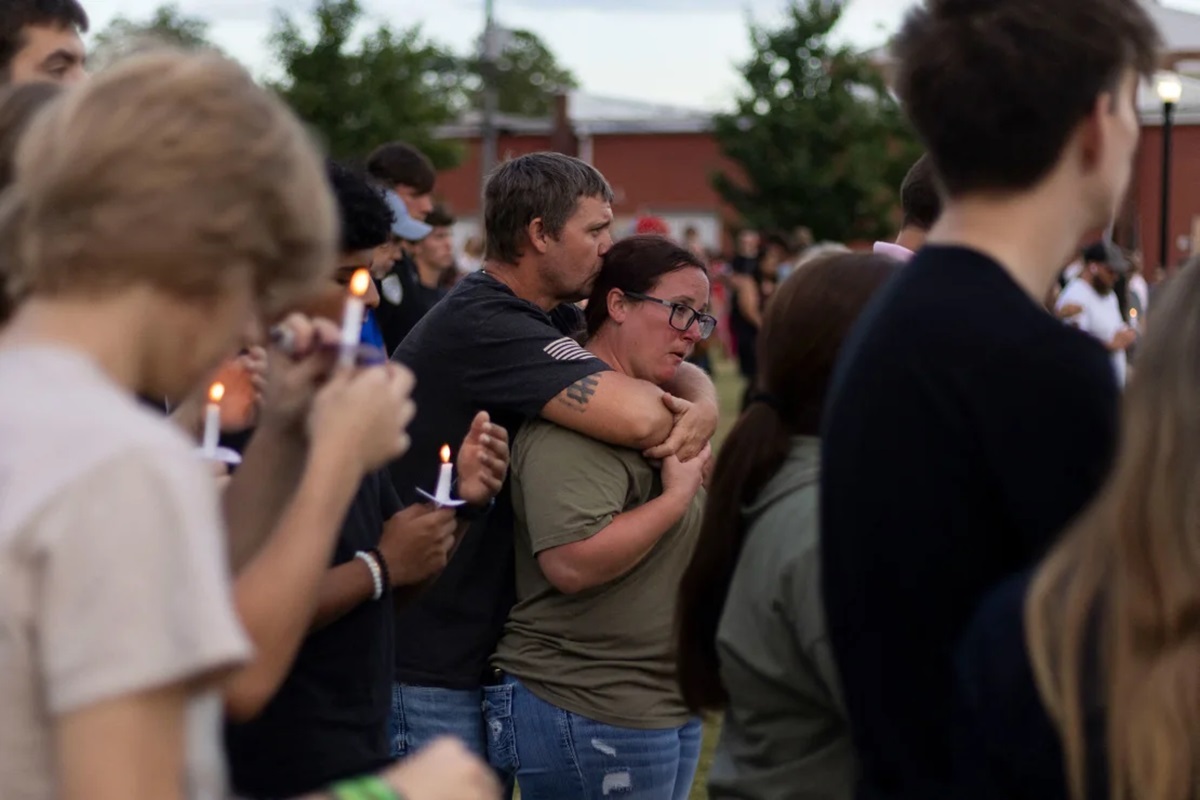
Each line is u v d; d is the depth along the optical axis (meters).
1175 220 27.55
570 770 3.15
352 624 2.35
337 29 24.09
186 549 1.23
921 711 1.65
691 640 2.20
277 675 1.78
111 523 1.20
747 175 28.95
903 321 1.67
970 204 1.75
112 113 1.33
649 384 3.17
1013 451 1.60
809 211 28.34
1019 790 1.54
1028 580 1.56
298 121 1.49
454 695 3.23
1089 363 1.62
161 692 1.21
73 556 1.20
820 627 1.90
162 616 1.21
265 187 1.37
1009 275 1.67
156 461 1.24
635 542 3.01
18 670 1.21
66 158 1.32
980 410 1.61
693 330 3.36
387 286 5.88
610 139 38.59
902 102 1.80
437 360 3.27
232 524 1.93
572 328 3.74
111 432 1.24
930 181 3.56
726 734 2.16
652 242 3.38
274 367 1.96
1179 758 1.41
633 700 3.13
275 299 1.45
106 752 1.19
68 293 1.34
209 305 1.37
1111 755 1.45
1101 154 1.70
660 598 3.16
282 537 1.77
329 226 1.47
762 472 2.10
